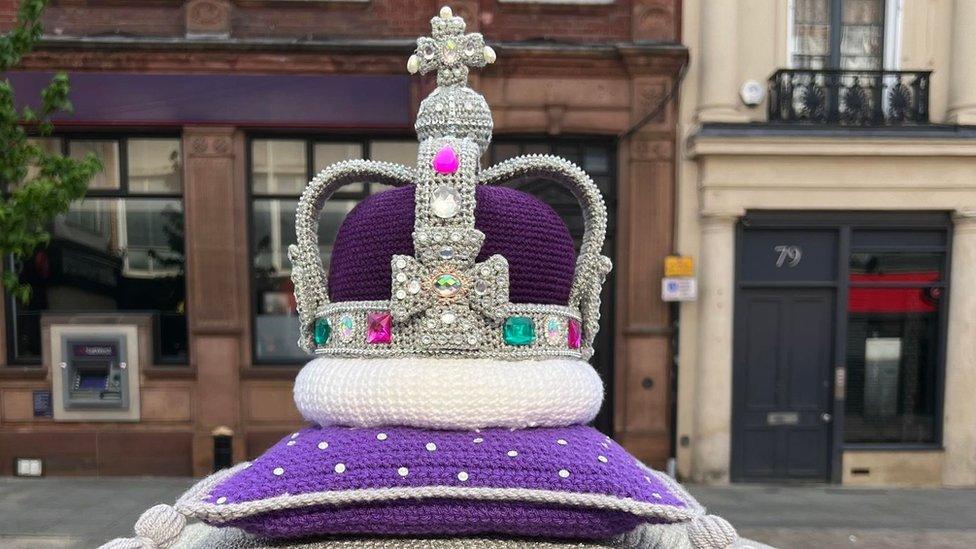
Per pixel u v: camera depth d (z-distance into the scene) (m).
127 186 5.85
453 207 0.78
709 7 5.66
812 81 5.74
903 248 5.89
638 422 5.87
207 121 5.62
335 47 5.59
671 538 0.90
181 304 5.91
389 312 0.80
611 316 6.01
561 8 5.82
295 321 5.95
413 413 0.76
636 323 5.86
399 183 0.97
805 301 5.90
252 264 5.88
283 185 5.92
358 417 0.79
